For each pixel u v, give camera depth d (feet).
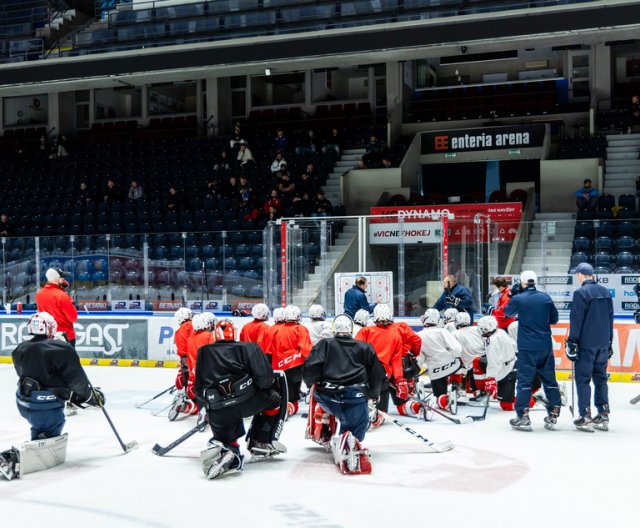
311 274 41.06
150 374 42.60
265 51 62.18
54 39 82.12
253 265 44.57
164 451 22.66
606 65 77.05
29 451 20.51
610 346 26.27
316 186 67.05
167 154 81.46
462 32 56.95
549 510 16.78
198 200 68.59
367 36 59.41
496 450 23.13
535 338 26.14
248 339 28.89
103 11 87.04
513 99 83.35
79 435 26.07
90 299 47.32
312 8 64.03
